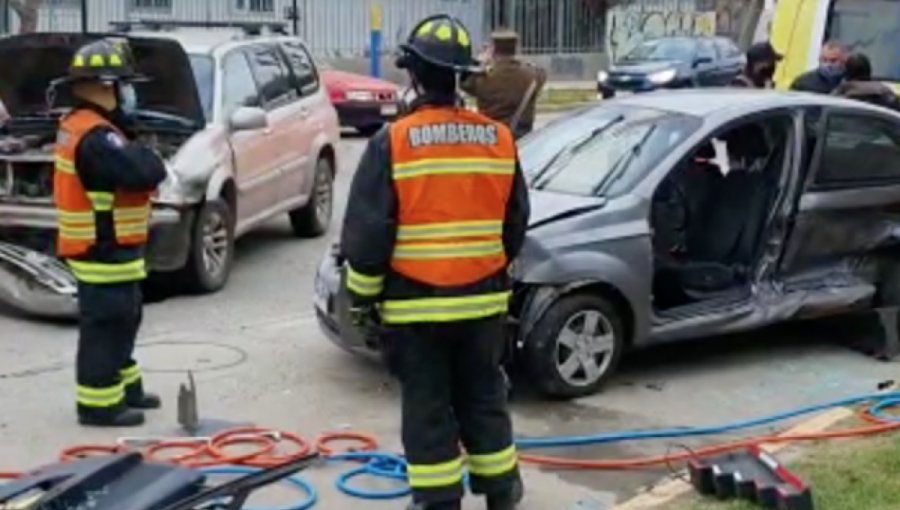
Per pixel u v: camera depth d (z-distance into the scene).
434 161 4.93
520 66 10.52
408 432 5.11
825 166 7.92
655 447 6.48
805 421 6.83
